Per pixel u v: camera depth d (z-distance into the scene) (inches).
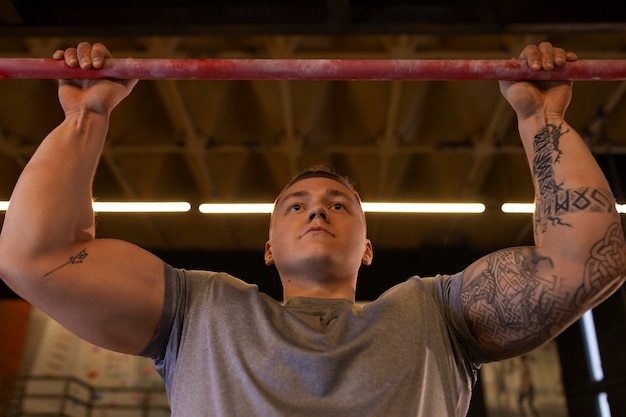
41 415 228.5
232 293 54.6
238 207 185.5
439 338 52.6
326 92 175.0
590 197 52.4
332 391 47.4
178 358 52.2
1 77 61.2
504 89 63.4
